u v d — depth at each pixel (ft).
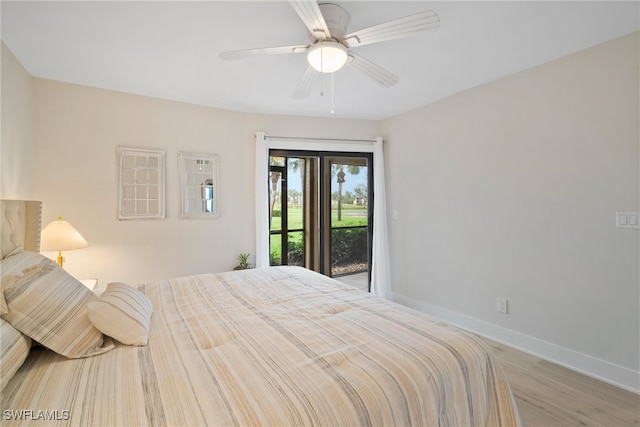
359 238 13.37
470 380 3.77
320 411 2.77
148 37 6.54
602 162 7.07
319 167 12.69
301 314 5.08
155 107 10.07
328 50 5.56
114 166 9.45
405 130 12.05
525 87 8.37
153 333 4.39
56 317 3.91
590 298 7.32
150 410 2.70
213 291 6.36
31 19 5.87
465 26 6.23
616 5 5.61
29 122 8.14
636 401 6.29
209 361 3.57
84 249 9.09
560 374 7.34
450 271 10.48
